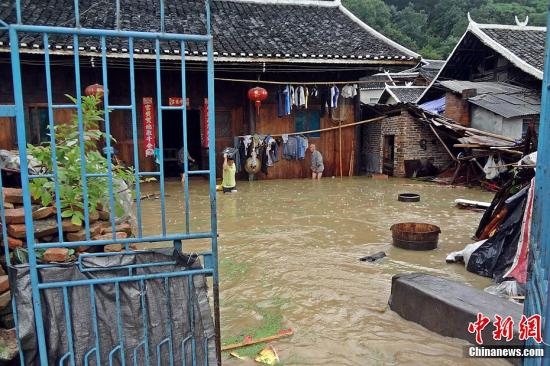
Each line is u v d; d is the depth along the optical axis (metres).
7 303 3.15
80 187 3.59
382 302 4.64
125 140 13.84
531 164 5.92
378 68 14.81
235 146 14.86
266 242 7.08
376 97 30.47
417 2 56.47
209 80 2.67
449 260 6.00
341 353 3.61
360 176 16.53
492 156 12.91
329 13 17.66
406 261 6.07
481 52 17.55
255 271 5.64
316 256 6.31
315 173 15.84
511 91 15.59
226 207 10.27
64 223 3.82
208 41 2.64
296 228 8.10
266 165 15.04
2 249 3.45
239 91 15.02
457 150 16.06
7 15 12.13
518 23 17.25
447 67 18.11
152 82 13.92
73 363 2.62
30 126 12.72
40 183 3.42
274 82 14.26
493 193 12.44
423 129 16.22
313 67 14.57
